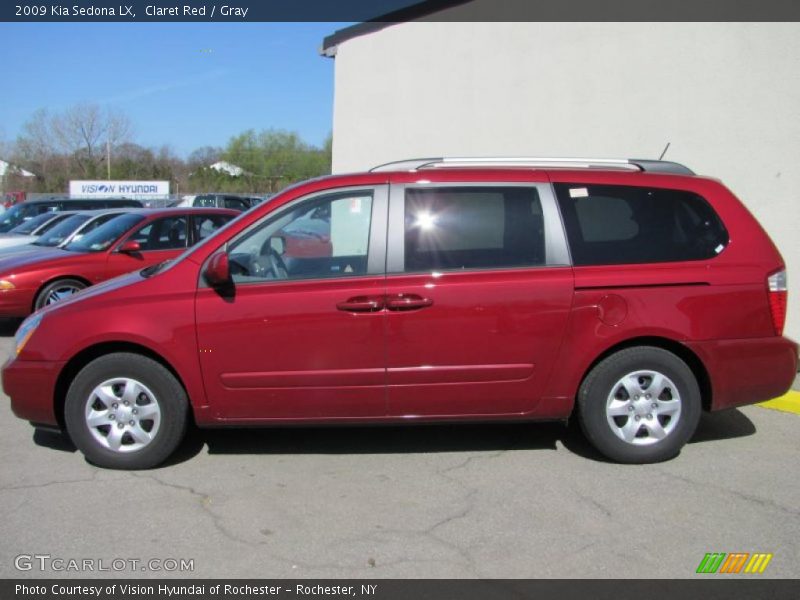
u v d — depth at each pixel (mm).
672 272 4414
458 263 4387
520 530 3703
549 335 4363
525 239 4438
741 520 3801
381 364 4348
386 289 4301
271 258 4438
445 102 9656
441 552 3492
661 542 3572
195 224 9531
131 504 4016
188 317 4316
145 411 4426
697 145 6961
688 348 4445
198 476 4410
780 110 6309
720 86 6727
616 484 4258
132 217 9211
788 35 6203
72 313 4414
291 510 3943
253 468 4535
